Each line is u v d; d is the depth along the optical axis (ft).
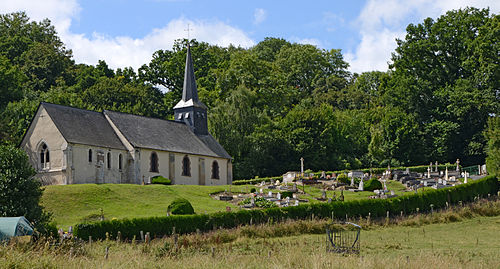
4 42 457.68
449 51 396.78
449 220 196.85
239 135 349.41
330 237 141.59
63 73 454.81
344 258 111.75
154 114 417.69
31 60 441.27
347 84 504.84
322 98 459.73
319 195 241.35
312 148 359.46
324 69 523.70
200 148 302.25
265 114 366.84
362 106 456.86
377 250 141.18
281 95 398.62
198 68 448.24
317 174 305.94
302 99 450.30
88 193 212.23
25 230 125.18
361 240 160.25
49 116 240.32
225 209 210.79
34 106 327.06
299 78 503.20
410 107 398.01
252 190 249.75
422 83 393.50
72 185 217.56
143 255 122.62
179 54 444.55
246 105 363.15
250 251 138.21
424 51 400.47
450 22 398.42
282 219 182.29
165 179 257.75
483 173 303.27
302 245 145.79
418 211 207.62
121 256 119.34
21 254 100.78
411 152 376.89
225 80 395.34
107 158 250.98
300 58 503.20
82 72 455.22
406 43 407.64
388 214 198.18
